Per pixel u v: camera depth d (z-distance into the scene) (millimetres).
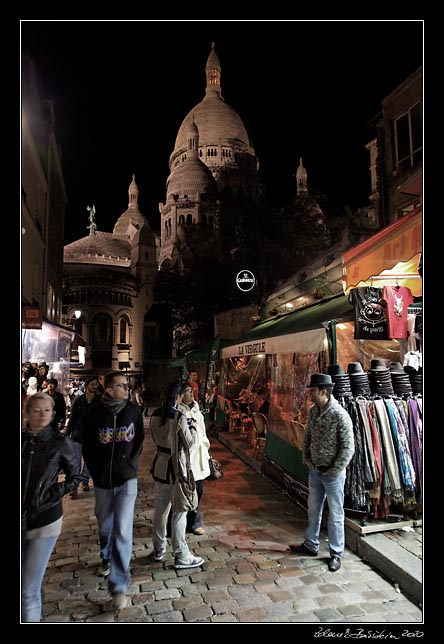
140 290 49031
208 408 13617
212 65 87938
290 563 4055
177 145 81500
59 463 2926
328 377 4211
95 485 3588
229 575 3824
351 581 3688
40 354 13430
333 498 3992
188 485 3934
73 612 3275
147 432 13109
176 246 59500
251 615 3186
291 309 10781
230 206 34000
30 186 13867
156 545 4160
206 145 79812
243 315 19734
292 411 6504
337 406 4133
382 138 12758
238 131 82750
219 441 11273
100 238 65438
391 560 3691
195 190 69312
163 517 4188
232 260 32281
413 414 4633
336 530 3961
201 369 16562
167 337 46938
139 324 47781
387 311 5246
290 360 6840
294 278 10383
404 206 11734
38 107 16609
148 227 51438
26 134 12539
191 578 3775
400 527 4387
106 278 44594
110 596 3500
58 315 23703
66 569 4027
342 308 6434
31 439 2855
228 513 5520
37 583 2797
